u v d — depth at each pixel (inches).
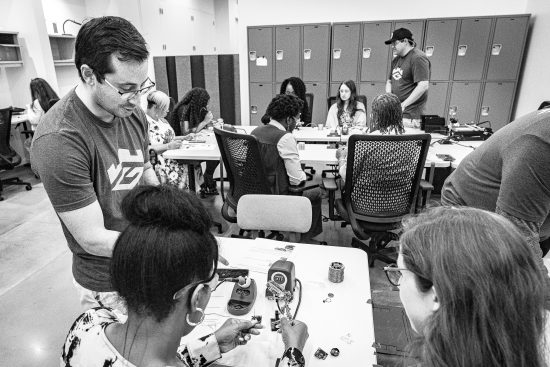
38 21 193.5
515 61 191.9
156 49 258.2
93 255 44.5
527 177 42.6
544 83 176.6
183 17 293.4
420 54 145.9
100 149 42.5
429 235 21.6
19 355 75.0
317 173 178.2
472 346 19.5
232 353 37.6
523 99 195.5
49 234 124.7
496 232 20.2
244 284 46.2
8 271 103.5
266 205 71.1
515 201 43.9
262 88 224.4
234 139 86.9
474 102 202.4
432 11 204.1
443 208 23.6
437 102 206.1
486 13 198.4
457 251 19.9
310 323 41.8
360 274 51.3
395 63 156.3
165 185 26.2
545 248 70.2
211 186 159.5
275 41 213.9
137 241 22.4
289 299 45.0
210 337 36.5
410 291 23.6
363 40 204.4
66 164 37.9
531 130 43.1
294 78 165.0
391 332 42.1
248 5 223.9
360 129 149.3
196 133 150.4
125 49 36.6
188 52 305.9
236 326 38.0
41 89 175.9
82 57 37.2
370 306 44.7
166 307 22.9
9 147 161.6
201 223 24.0
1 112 152.1
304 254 56.3
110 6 239.9
